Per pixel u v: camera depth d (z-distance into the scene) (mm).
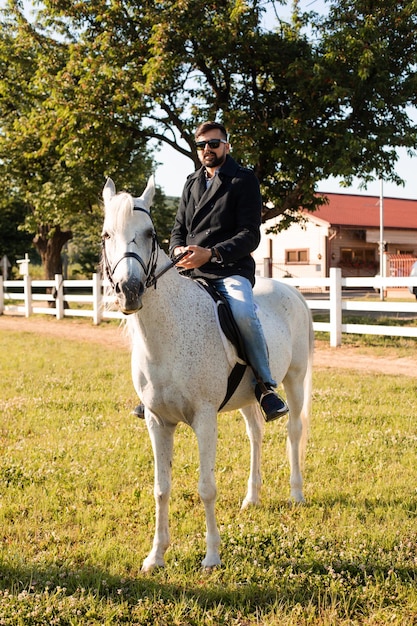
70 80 17562
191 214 4535
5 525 4555
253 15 16656
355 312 22469
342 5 16891
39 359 12414
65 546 4238
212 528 3973
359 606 3484
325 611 3389
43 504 4941
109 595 3582
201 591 3633
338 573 3789
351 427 7180
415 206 50094
